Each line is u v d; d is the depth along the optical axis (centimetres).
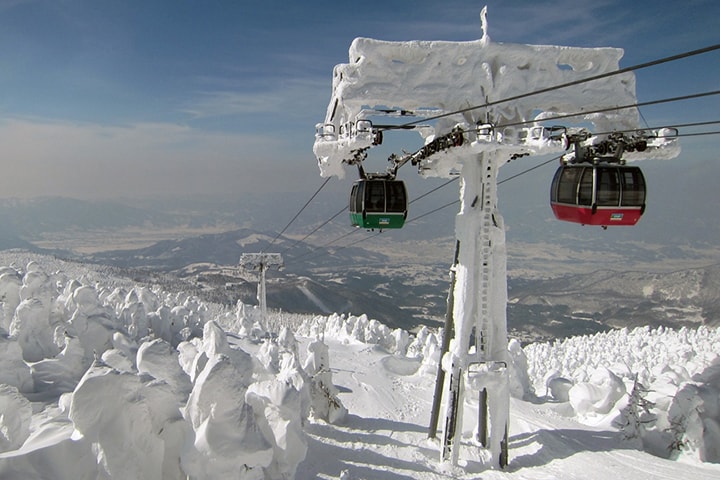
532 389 2348
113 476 698
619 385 1744
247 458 739
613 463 1286
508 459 1357
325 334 3994
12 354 1188
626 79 1387
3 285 1856
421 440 1460
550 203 1334
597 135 1319
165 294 5134
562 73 1360
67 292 2559
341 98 1284
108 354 943
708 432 1360
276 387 912
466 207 1396
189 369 1245
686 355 3725
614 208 1201
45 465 668
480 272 1365
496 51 1319
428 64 1304
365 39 1263
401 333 3772
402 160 1528
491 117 1310
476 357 1359
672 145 1337
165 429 779
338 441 1308
